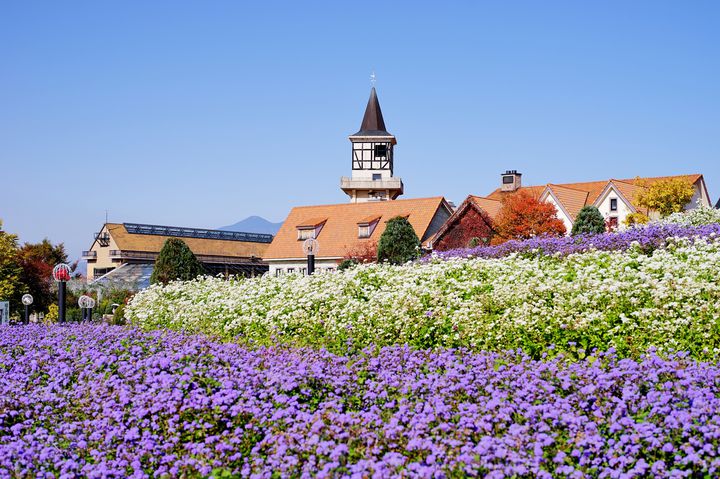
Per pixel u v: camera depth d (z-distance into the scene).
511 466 6.38
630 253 19.20
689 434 6.86
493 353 10.88
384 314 14.27
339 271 20.23
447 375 9.14
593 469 6.66
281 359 11.47
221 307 19.23
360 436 7.34
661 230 22.75
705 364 8.83
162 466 7.53
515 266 17.25
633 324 11.14
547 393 8.34
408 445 6.95
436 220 64.00
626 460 6.69
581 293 12.93
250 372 9.96
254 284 20.72
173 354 11.55
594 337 11.20
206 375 9.98
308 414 8.16
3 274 51.75
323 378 9.70
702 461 6.42
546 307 12.56
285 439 7.36
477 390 8.76
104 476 7.11
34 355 12.45
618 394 8.24
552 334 11.61
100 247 96.31
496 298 13.61
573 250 22.66
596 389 8.17
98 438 8.13
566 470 6.45
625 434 7.11
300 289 17.80
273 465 6.95
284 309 16.78
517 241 25.67
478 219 50.44
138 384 9.89
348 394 9.41
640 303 12.08
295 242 67.50
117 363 11.38
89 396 9.84
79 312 45.47
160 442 8.16
